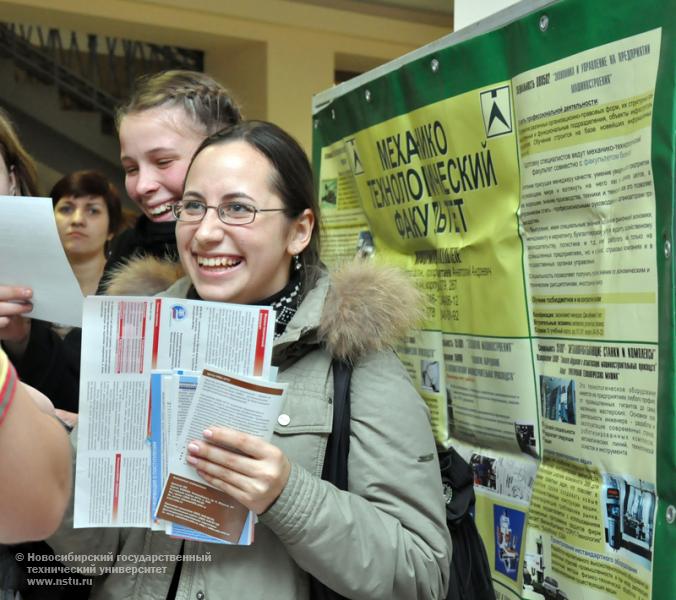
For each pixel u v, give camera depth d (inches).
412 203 68.7
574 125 49.7
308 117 239.5
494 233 57.8
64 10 200.7
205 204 49.7
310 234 53.9
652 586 44.3
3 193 59.7
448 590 54.0
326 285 52.2
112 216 116.5
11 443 32.8
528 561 55.8
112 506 44.7
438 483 50.7
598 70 47.6
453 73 60.9
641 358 45.6
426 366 68.4
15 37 262.4
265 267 50.4
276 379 49.3
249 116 241.3
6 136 60.7
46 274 52.4
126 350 44.3
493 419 59.6
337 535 44.7
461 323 63.2
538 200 53.2
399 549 46.7
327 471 49.0
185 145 65.6
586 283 49.7
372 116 73.6
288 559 48.8
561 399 52.2
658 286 44.1
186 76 69.0
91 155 280.2
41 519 34.9
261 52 233.9
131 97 68.7
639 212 45.3
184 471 43.9
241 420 43.2
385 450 48.6
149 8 211.8
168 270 61.1
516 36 54.3
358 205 79.9
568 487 51.7
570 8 49.4
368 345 50.3
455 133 61.2
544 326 53.8
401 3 243.6
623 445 47.2
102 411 44.4
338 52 242.7
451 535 56.0
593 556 49.4
